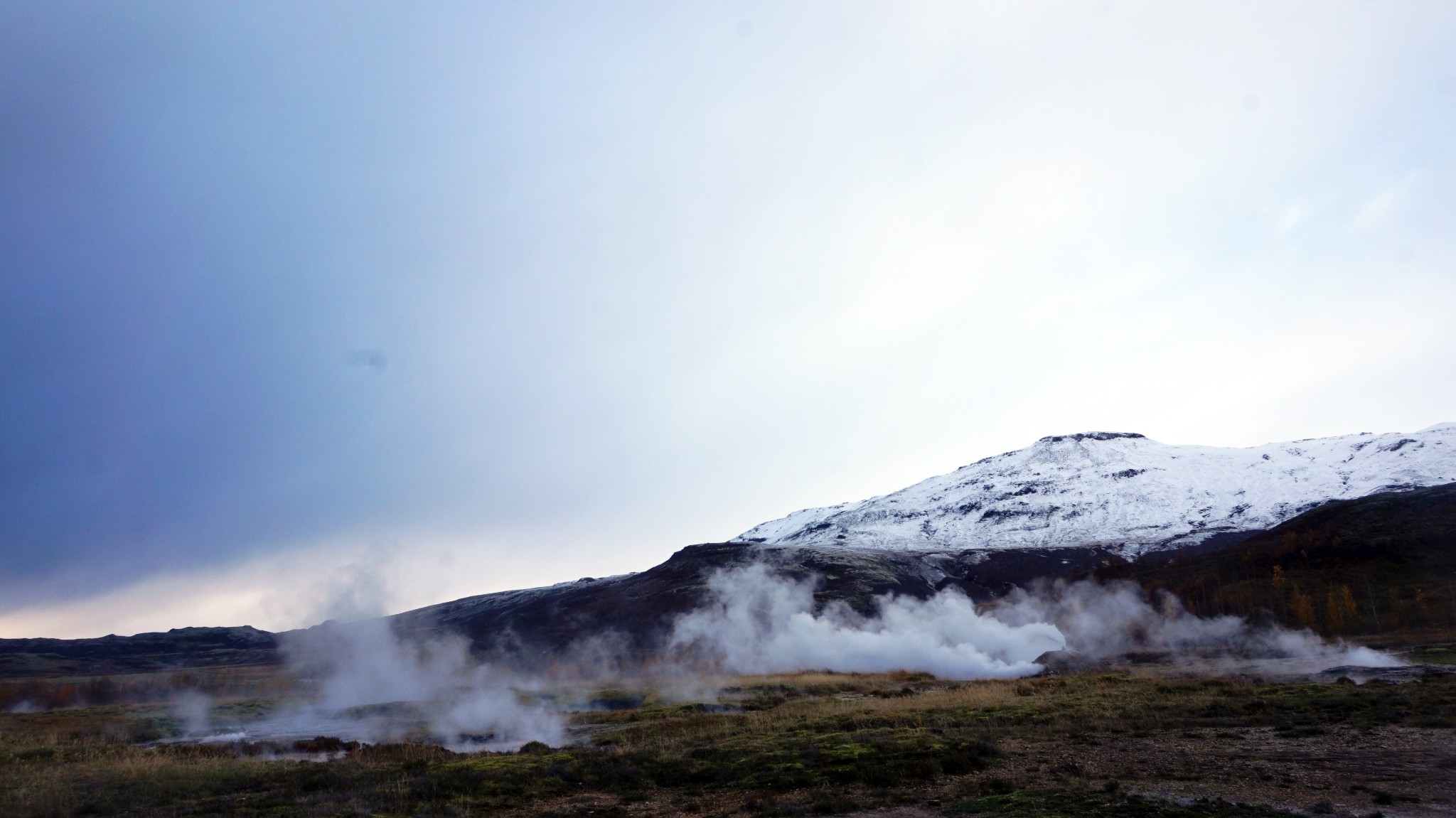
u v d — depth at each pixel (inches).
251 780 1231.5
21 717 2437.3
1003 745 1295.5
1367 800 834.2
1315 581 5413.4
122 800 1107.3
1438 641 3403.1
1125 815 801.6
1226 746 1193.4
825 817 887.7
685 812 952.9
